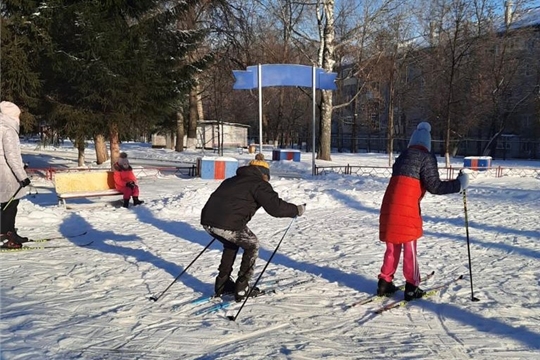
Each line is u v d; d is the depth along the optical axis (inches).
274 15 1150.3
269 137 2250.2
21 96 688.4
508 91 1567.4
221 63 1194.6
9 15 708.0
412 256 206.7
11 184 297.3
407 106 1710.1
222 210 201.6
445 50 1268.5
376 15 1138.7
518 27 1513.3
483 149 1808.6
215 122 1674.5
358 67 1293.1
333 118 2007.9
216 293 212.4
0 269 256.2
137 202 472.1
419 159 207.0
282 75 766.5
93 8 690.2
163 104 792.9
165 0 813.9
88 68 682.8
